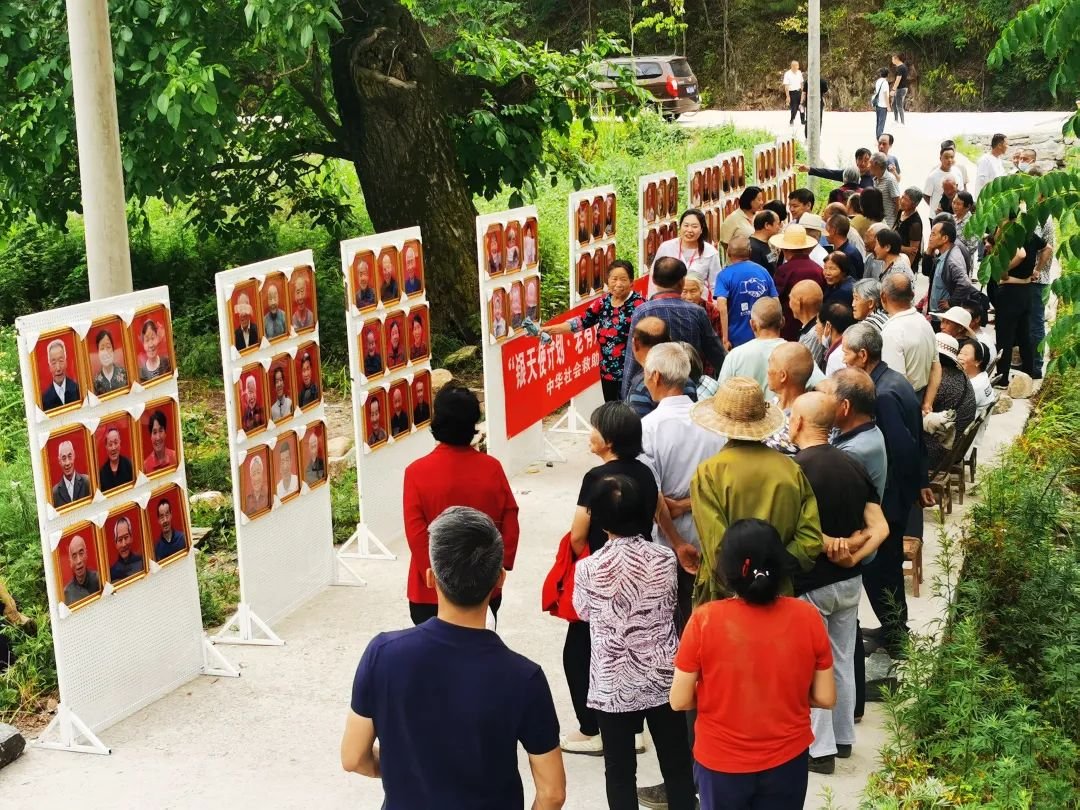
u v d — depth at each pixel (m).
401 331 8.67
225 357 6.77
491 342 9.45
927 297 13.60
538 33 42.47
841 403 5.79
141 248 16.09
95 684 6.07
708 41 43.47
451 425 5.61
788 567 4.14
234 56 13.23
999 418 11.37
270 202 15.91
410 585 5.80
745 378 5.01
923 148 28.30
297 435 7.50
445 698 3.33
